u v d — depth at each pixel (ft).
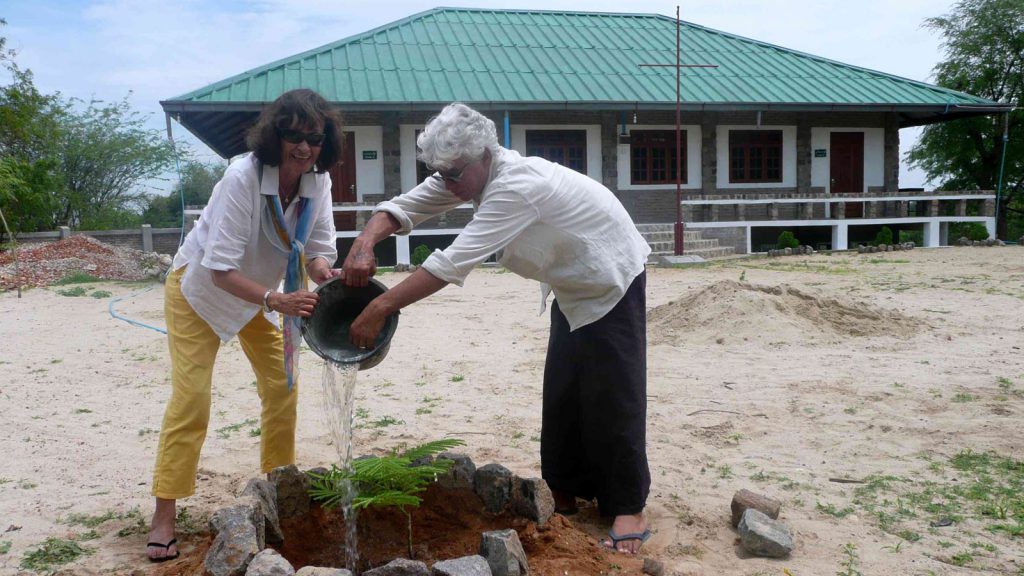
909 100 81.76
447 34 88.07
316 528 12.19
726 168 82.23
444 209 13.07
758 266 62.80
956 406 20.40
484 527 12.16
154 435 19.60
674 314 33.55
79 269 64.08
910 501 14.17
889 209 84.43
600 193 12.12
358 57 80.02
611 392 12.37
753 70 86.94
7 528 13.51
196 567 11.03
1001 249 74.54
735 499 13.28
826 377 23.94
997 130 108.47
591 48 88.89
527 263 11.98
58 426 20.44
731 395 22.18
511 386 23.84
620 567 11.18
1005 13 107.65
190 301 12.31
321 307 11.63
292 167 12.13
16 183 83.76
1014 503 13.97
